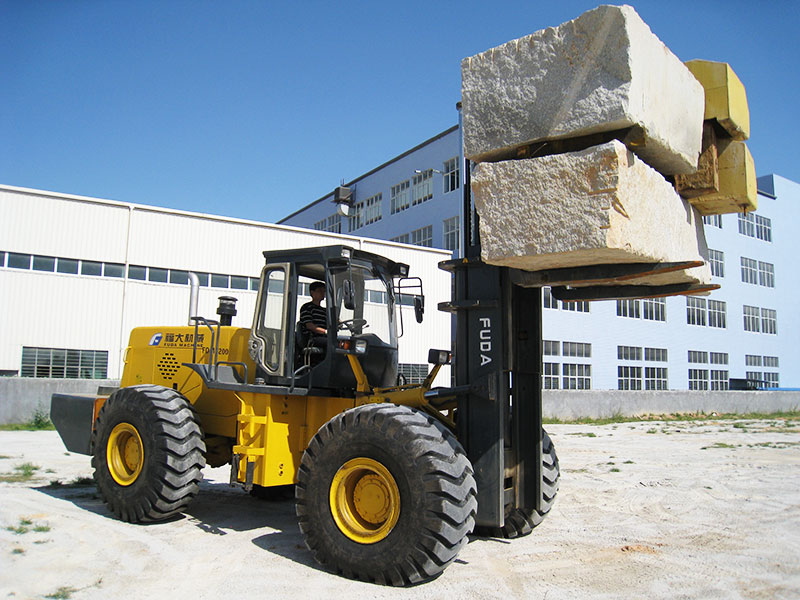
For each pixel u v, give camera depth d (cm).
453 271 573
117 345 2097
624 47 398
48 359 2002
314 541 504
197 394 734
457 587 463
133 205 2153
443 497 453
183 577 477
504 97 455
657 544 600
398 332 671
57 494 776
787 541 618
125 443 666
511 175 440
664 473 1043
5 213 1972
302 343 621
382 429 482
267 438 584
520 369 606
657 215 452
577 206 409
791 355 4350
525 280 521
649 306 3550
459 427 546
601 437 1716
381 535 472
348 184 4156
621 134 411
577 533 637
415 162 3556
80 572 480
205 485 885
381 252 2562
